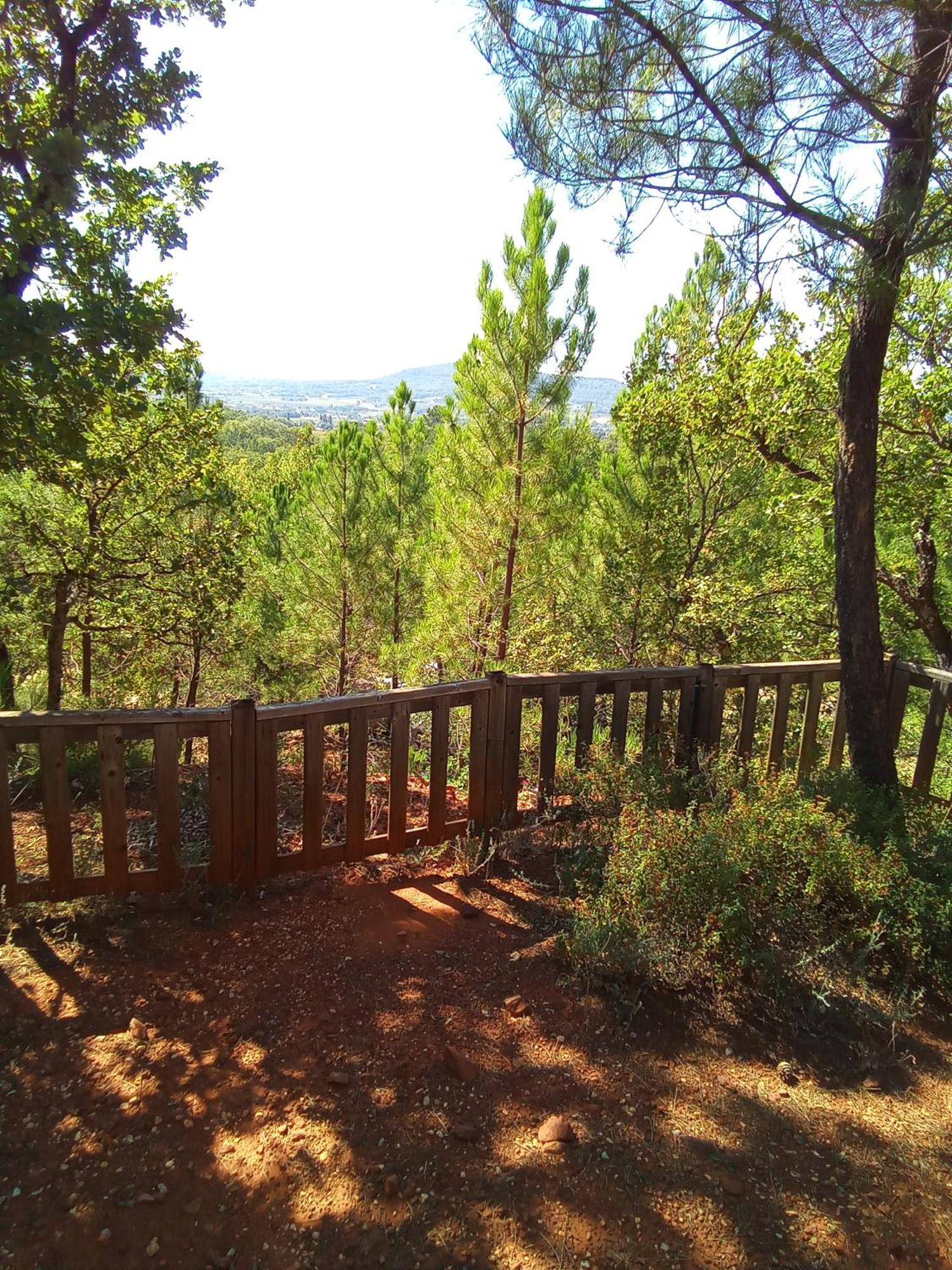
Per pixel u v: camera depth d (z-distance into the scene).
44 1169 1.93
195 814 4.11
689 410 8.99
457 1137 2.07
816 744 4.95
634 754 4.24
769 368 8.30
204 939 2.95
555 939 2.98
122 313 3.34
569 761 4.79
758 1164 2.03
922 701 8.84
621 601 11.26
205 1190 1.90
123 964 2.78
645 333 10.44
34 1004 2.55
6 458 3.76
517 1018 2.57
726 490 10.75
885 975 2.83
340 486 12.96
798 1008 2.64
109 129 3.70
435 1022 2.53
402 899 3.32
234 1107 2.16
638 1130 2.12
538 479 9.25
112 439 8.91
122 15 3.95
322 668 14.66
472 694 3.69
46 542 9.88
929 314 6.95
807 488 9.58
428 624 11.23
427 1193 1.90
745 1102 2.26
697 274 9.71
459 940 3.03
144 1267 1.70
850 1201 1.93
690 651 11.22
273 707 3.21
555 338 8.62
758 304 3.85
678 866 2.85
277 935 3.00
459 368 9.40
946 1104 2.30
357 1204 1.87
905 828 3.50
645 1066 2.38
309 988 2.69
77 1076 2.25
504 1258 1.74
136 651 12.75
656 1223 1.84
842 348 7.80
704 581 10.13
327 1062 2.34
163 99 4.21
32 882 3.00
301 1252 1.75
